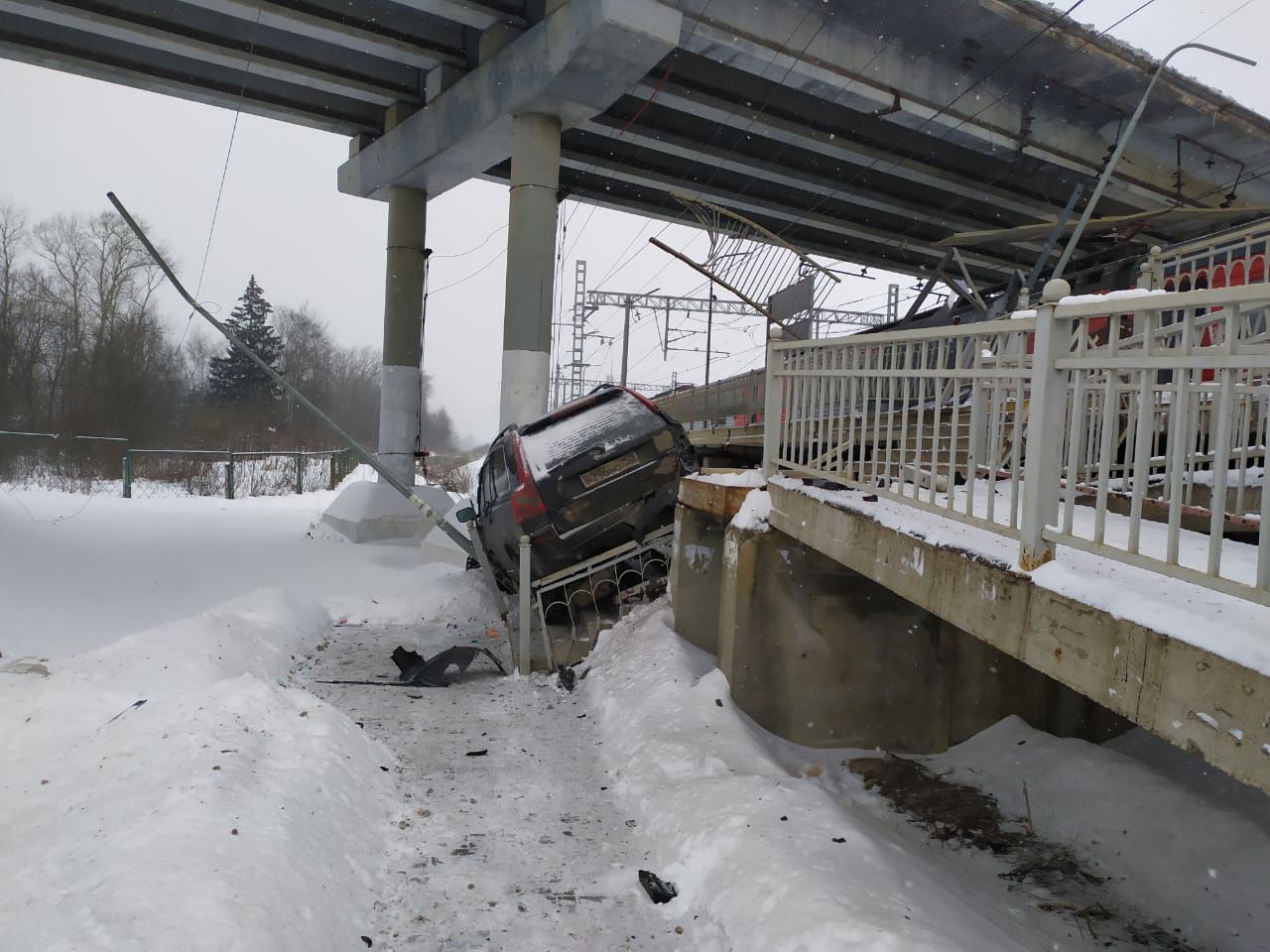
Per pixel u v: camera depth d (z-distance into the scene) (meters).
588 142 18.62
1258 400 4.46
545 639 7.34
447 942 3.08
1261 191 19.59
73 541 10.78
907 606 5.38
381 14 14.01
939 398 3.62
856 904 2.83
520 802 4.36
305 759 4.07
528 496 7.51
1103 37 14.45
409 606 9.21
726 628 5.52
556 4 12.23
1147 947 3.25
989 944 2.86
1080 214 20.16
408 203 17.00
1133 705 2.37
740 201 21.08
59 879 2.86
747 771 4.33
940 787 4.72
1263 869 3.58
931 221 21.97
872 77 14.70
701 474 6.69
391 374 16.84
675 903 3.35
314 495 22.59
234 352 51.94
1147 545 3.03
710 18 12.88
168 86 15.77
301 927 2.81
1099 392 4.93
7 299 32.53
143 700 4.99
